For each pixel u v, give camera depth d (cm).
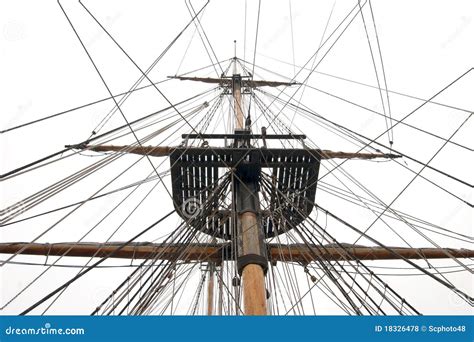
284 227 1066
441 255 1204
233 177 1110
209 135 1184
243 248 892
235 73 1947
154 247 1155
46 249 1115
